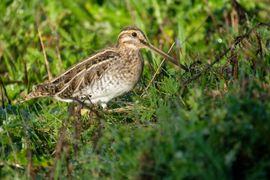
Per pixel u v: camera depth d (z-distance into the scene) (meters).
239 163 9.77
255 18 16.02
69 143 11.90
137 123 11.84
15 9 18.30
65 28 18.44
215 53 15.30
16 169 11.45
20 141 12.55
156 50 13.79
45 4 18.73
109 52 13.79
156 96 12.72
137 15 17.36
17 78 16.27
